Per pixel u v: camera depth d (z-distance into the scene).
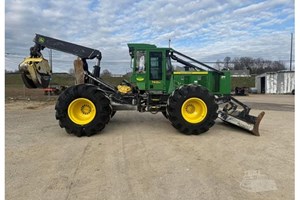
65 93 5.79
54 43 6.59
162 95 6.89
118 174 3.59
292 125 7.38
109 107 5.95
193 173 3.62
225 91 7.08
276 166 3.91
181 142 5.32
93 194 3.00
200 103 5.99
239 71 48.81
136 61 6.80
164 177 3.48
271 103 15.85
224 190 3.10
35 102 15.70
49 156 4.38
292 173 3.62
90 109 5.94
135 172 3.66
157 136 5.86
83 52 6.73
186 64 7.06
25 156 4.38
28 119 8.41
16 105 13.70
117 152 4.60
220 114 6.71
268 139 5.64
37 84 6.32
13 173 3.62
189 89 5.96
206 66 7.09
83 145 5.07
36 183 3.30
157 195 2.97
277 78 30.75
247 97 23.38
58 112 5.75
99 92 5.86
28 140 5.50
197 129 5.94
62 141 5.41
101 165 3.94
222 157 4.34
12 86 35.16
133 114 9.59
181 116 5.91
